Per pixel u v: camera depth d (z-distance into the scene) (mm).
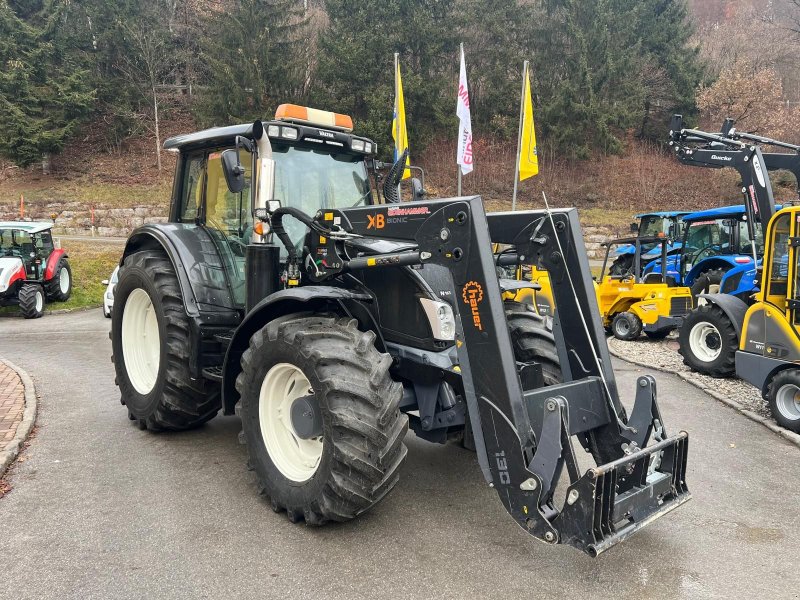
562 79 32375
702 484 4254
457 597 2777
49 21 29031
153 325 5195
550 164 32125
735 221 10891
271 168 4074
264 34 27250
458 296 3121
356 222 3650
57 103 28266
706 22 42812
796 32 36406
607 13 33000
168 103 32719
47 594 2762
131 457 4500
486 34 32031
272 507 3666
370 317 3705
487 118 32406
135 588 2820
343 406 3160
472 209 3059
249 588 2832
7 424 5105
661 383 7621
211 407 4828
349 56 27125
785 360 5738
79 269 17594
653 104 34594
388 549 3205
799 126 29766
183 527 3420
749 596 2852
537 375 3586
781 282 5855
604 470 2695
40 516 3529
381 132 26016
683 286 11570
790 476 4441
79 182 28078
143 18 31250
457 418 3566
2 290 12664
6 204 25484
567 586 2885
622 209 29719
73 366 7863
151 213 25797
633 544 3332
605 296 11984
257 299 4039
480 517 3598
